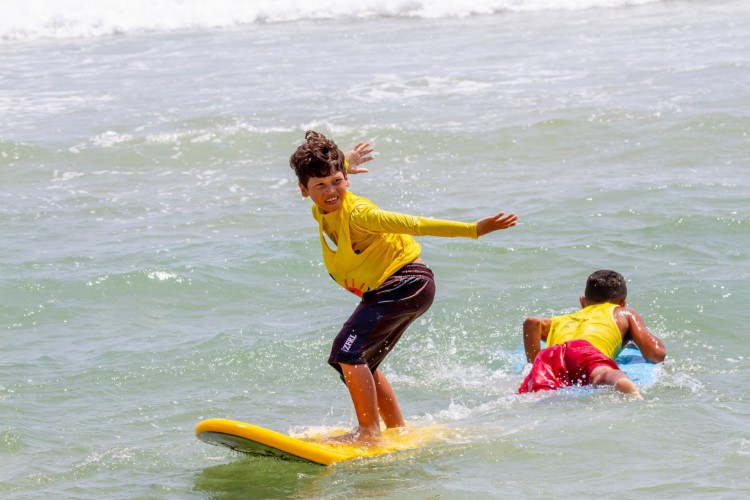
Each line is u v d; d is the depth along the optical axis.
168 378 24.03
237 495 17.28
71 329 27.55
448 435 19.44
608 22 74.56
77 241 35.34
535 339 24.72
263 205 39.22
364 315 18.94
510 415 20.81
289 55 70.12
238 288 30.42
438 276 30.58
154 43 78.56
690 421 19.34
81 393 23.09
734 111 46.94
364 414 19.05
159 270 31.30
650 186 37.97
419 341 26.30
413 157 44.78
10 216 38.66
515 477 17.14
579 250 31.98
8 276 31.19
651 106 49.31
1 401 22.48
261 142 48.16
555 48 66.31
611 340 23.97
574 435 18.94
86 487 17.94
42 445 20.12
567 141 45.50
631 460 17.50
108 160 46.56
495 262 31.53
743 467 16.78
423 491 16.75
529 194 38.41
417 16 83.94
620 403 20.95
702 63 57.69
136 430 20.98
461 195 39.06
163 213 38.75
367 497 16.67
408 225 17.56
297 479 17.73
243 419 21.58
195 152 47.25
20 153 47.66
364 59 66.94
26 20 84.75
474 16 82.44
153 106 56.31
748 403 20.52
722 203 35.34
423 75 60.47
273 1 86.50
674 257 30.91
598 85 54.66
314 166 18.23
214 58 70.75
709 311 26.80
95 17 85.31
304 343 26.05
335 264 19.09
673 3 80.50
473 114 50.59
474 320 27.39
